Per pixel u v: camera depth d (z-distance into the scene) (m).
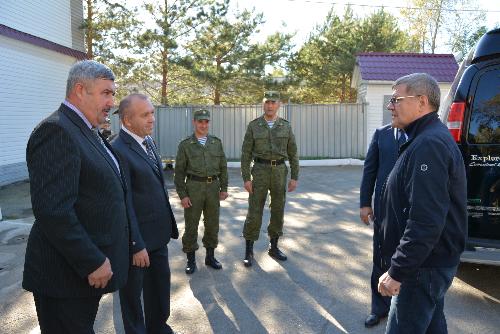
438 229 1.96
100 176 2.02
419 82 2.16
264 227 6.18
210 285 4.13
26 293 4.02
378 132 3.39
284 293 3.92
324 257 4.88
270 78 17.81
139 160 3.03
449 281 2.17
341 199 8.19
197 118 4.35
